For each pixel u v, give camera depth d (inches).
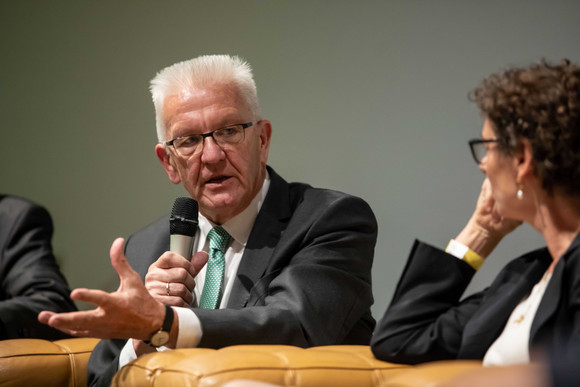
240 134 157.2
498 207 103.7
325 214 153.6
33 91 343.3
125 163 329.7
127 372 104.2
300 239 152.9
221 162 155.7
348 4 301.0
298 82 305.6
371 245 157.0
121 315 115.2
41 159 339.9
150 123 327.6
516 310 103.4
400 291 114.5
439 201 284.0
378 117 294.5
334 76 301.3
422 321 110.5
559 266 94.0
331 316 140.4
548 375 53.6
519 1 277.4
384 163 292.5
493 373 52.7
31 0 345.7
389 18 295.1
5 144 344.5
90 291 112.5
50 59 342.0
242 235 161.3
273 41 309.9
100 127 333.7
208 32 319.6
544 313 93.0
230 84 158.6
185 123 156.6
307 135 303.0
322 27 304.2
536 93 97.0
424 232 285.1
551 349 91.4
